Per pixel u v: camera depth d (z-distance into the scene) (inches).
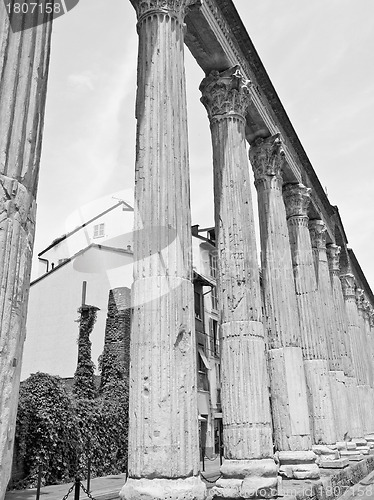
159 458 271.7
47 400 769.6
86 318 997.2
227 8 518.0
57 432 768.9
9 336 145.9
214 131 513.3
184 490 266.4
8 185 156.5
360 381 1200.2
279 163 644.7
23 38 176.9
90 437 850.8
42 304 1108.5
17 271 153.0
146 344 295.1
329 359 823.7
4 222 151.9
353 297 1230.3
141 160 342.6
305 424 551.2
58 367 1056.2
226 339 444.5
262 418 418.9
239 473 398.9
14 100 167.3
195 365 308.5
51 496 612.1
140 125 354.0
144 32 378.9
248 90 525.7
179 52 380.5
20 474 700.0
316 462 550.9
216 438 1304.1
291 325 582.9
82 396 936.3
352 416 938.1
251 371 429.7
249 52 581.9
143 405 284.2
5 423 138.9
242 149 502.6
